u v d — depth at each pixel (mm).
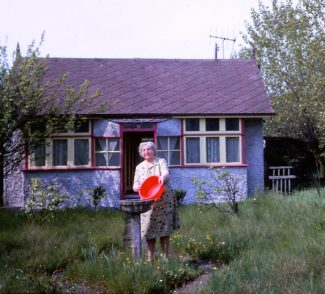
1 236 8648
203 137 15805
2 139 11719
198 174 15594
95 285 6117
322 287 5402
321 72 19500
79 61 18094
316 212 10109
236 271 6348
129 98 15977
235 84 17297
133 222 6945
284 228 9250
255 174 16547
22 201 15297
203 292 5570
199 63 18672
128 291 5664
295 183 18172
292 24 25703
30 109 12164
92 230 9477
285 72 26188
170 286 6156
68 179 15188
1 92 11422
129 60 18484
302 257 6738
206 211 11688
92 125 15359
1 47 11914
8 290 5332
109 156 15422
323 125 17672
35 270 6660
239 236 8594
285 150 19250
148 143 7277
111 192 15297
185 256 7945
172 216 7172
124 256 7082
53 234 8750
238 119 16000
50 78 16719
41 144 13008
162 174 7020
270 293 5297
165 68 18156
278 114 23406
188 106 15773
